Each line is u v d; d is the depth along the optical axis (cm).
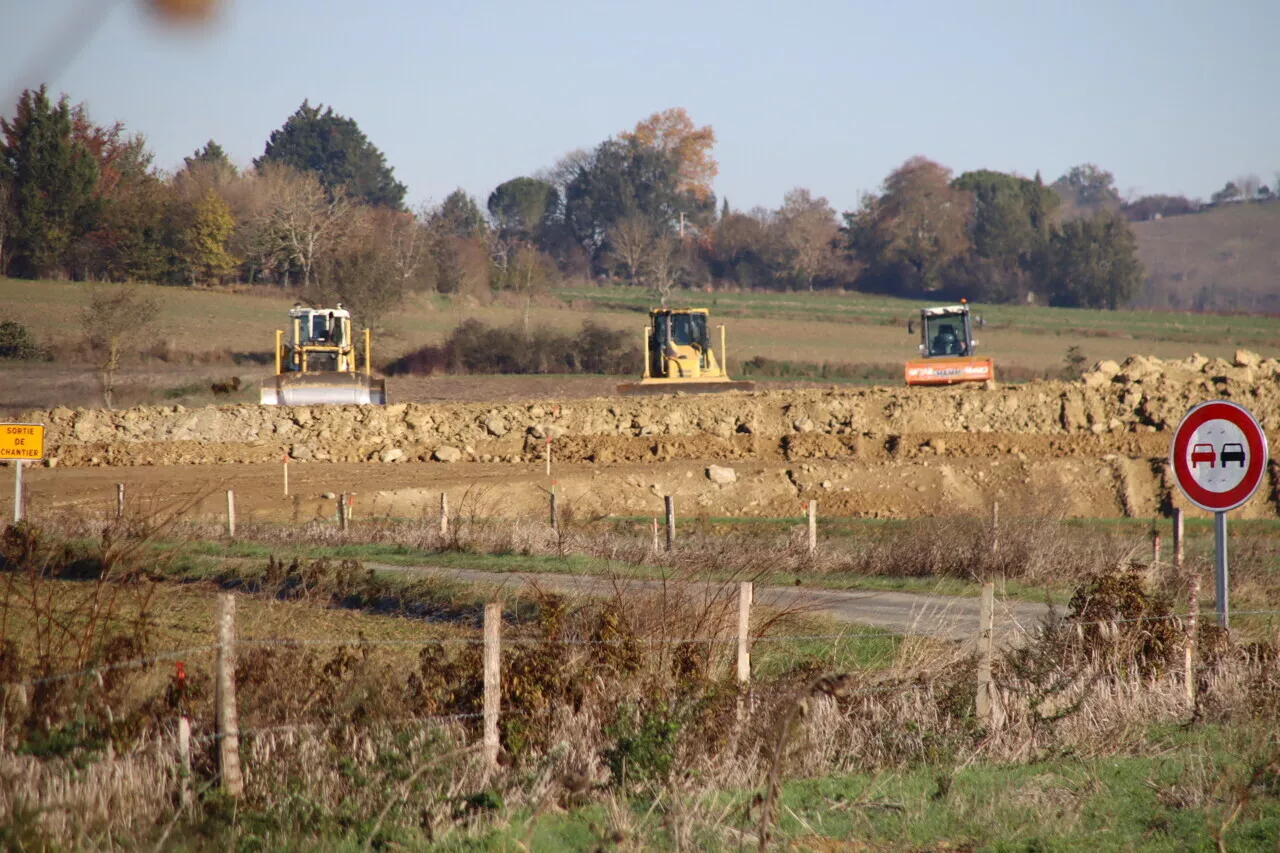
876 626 5606
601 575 6919
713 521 10825
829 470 12612
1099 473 12481
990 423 14200
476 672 3500
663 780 3086
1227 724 3825
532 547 8488
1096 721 3766
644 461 13588
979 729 3653
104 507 10444
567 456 13725
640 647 3841
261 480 12306
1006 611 5369
